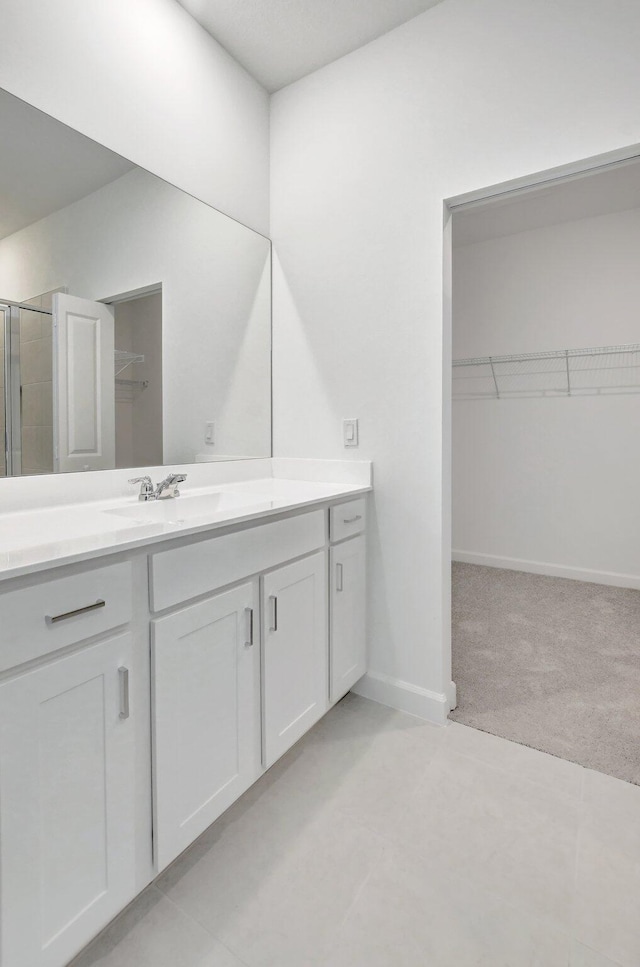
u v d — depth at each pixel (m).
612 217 3.21
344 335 1.93
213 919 1.06
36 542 1.01
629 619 2.71
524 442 3.63
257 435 2.08
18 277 1.28
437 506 1.75
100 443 1.50
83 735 0.89
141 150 1.58
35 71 1.30
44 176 1.33
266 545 1.34
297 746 1.64
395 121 1.78
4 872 0.78
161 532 1.02
